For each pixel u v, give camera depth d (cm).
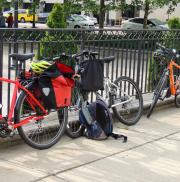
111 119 527
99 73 516
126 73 660
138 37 673
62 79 476
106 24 3994
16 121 450
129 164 452
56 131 510
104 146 502
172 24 1088
